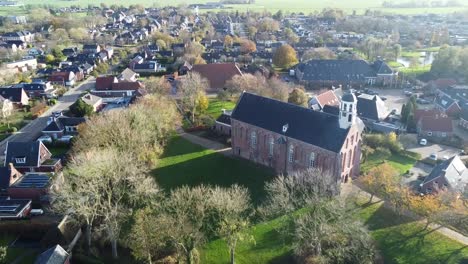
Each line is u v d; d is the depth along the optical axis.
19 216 97.75
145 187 92.25
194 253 80.81
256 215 98.50
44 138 143.75
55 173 113.12
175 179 116.19
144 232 78.38
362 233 80.50
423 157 135.50
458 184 103.81
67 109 181.12
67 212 86.88
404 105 164.25
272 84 175.38
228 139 142.38
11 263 83.38
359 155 116.38
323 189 92.50
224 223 83.69
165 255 83.38
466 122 164.00
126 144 113.69
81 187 90.56
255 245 89.00
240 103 130.12
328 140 107.94
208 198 91.12
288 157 118.12
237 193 89.62
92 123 120.31
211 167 123.38
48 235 89.31
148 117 126.31
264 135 122.25
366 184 104.56
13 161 119.50
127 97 197.75
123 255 86.31
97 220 95.50
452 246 88.62
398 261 84.19
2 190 107.69
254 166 124.56
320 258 77.50
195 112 162.75
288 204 93.50
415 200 92.69
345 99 103.75
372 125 161.75
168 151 134.50
